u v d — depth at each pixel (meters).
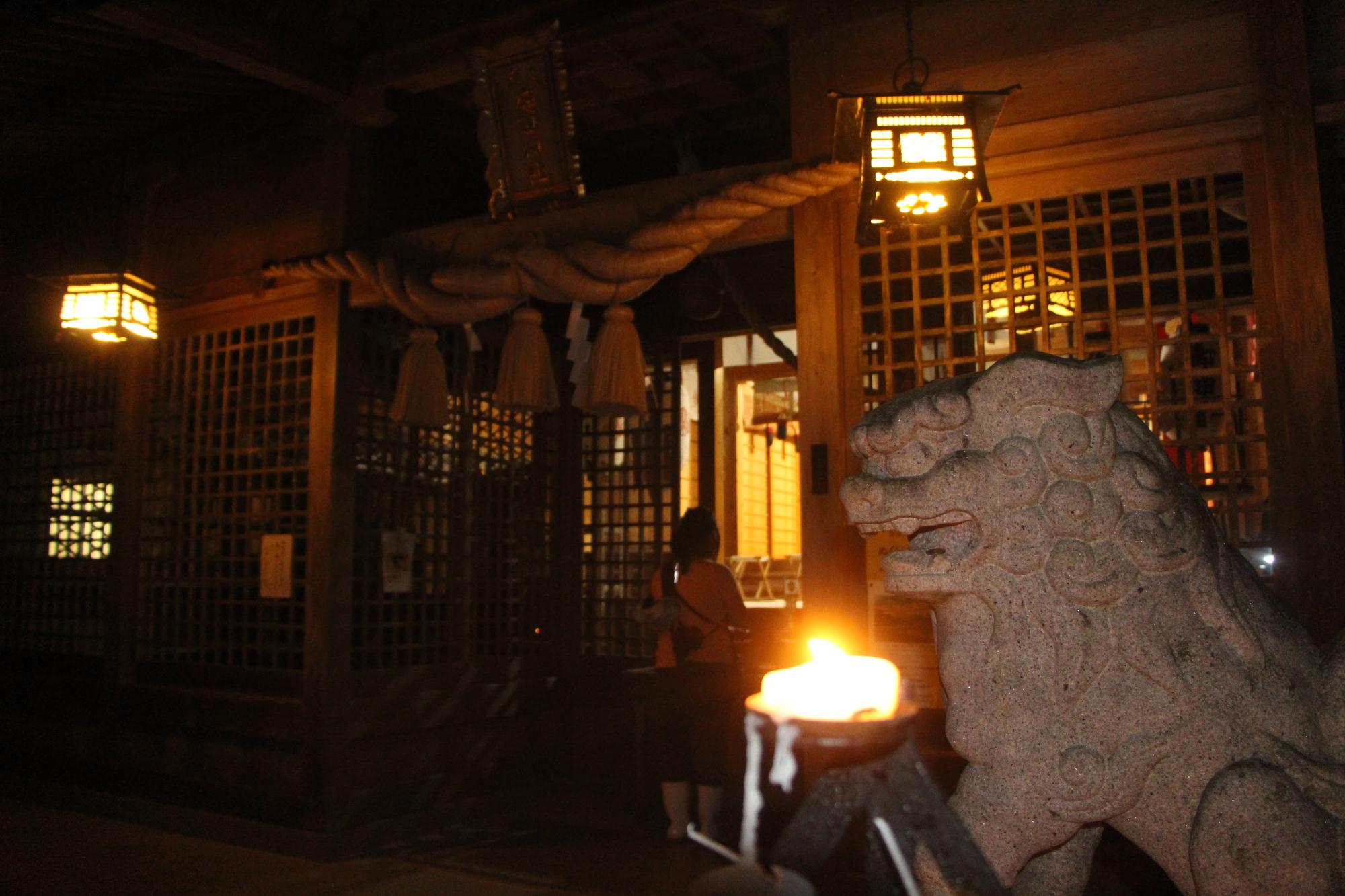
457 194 5.41
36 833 4.54
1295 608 2.57
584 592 5.92
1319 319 2.62
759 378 8.97
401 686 4.60
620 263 3.56
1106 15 3.05
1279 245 2.70
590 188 5.97
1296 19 2.77
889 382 3.21
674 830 4.39
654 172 5.85
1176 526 1.70
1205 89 2.89
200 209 5.19
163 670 4.96
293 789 4.29
